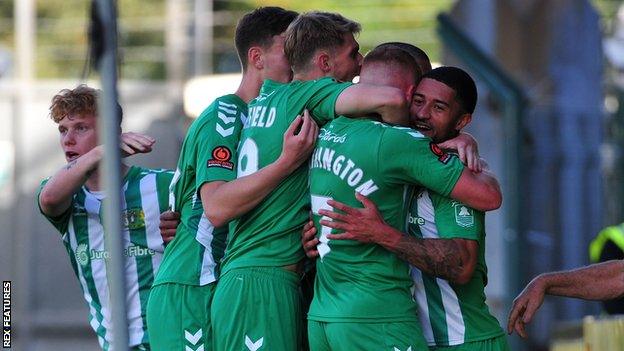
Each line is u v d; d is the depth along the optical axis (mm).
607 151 28469
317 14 12383
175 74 35500
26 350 33594
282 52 12891
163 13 47188
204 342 13008
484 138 27234
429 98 11695
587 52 26500
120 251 9672
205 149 12438
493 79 23156
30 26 35188
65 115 13961
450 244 11414
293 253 12078
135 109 34656
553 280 12438
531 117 25766
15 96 34750
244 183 11906
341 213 11430
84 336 33906
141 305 14070
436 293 11742
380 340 11250
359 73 12484
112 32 9734
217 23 37312
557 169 25812
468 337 11734
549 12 26438
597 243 18062
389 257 11453
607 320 16141
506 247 23438
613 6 39875
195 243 13148
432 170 11312
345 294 11453
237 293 12016
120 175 9719
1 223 34312
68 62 45781
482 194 11328
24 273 34094
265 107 12289
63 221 14094
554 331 21641
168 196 14188
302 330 12297
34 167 34625
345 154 11508
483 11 26594
